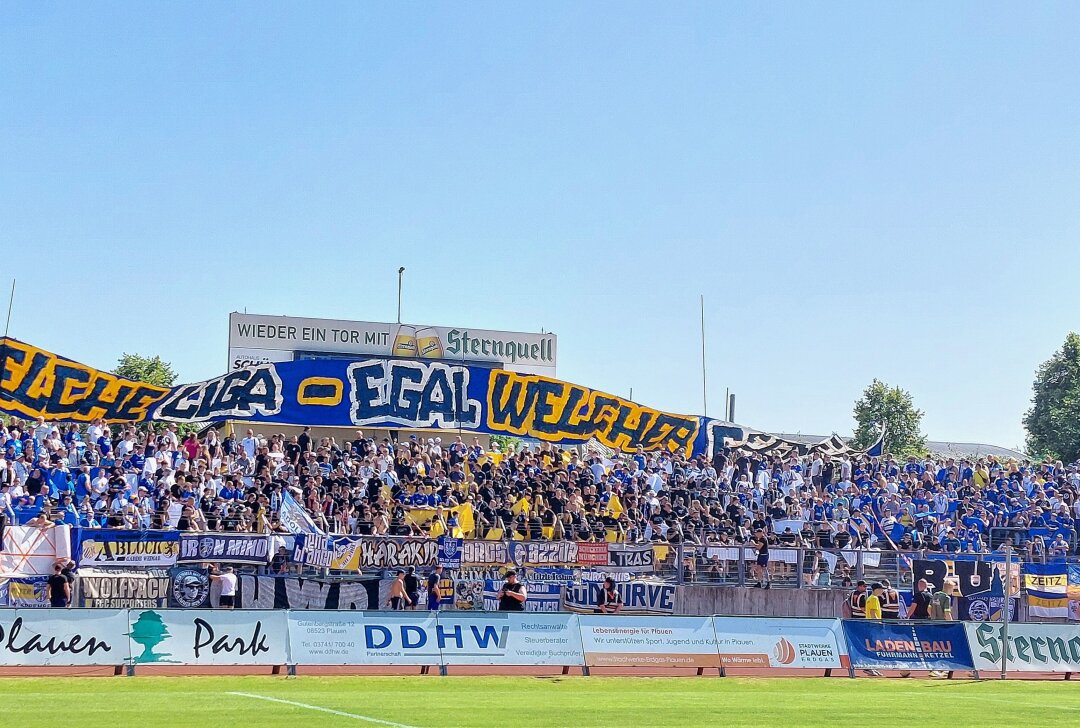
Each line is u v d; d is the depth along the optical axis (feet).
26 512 90.48
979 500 140.67
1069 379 258.57
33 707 53.93
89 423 111.45
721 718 58.49
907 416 261.44
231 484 103.14
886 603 95.35
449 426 125.70
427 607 96.02
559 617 77.82
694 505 119.44
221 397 116.88
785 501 125.90
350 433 132.05
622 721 55.93
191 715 52.85
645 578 105.60
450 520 106.22
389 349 154.92
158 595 89.81
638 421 134.21
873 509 132.77
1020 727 58.95
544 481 117.80
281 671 70.85
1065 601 114.83
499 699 62.64
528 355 160.97
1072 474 152.46
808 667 81.87
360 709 56.54
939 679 83.15
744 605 107.96
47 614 67.21
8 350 109.19
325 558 95.71
